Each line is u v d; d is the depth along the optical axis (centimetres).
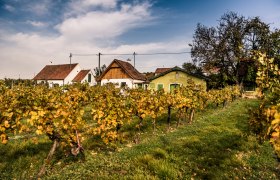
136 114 1258
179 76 4409
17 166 848
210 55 5309
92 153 1002
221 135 1254
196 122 1739
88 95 2111
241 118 1795
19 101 902
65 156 946
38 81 6669
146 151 966
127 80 5088
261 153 1011
